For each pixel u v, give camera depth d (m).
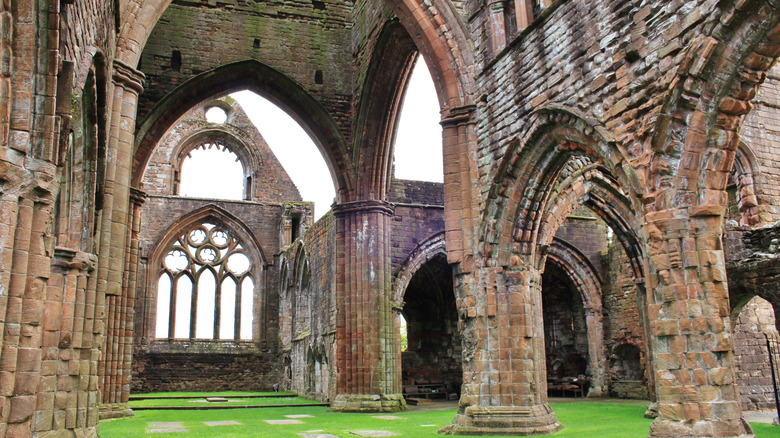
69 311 9.27
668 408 8.96
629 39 10.56
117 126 12.48
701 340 8.80
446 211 14.60
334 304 23.81
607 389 24.70
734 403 8.61
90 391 10.38
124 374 18.27
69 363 9.25
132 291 19.06
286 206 35.66
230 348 34.69
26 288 6.29
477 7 15.19
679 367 8.94
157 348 33.44
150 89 20.30
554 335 28.77
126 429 13.88
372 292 20.55
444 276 30.06
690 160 9.27
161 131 20.48
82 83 8.45
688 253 9.08
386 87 20.88
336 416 17.77
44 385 8.45
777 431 12.56
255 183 37.44
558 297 28.84
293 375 31.33
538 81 12.79
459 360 29.86
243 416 17.77
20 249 6.20
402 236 24.72
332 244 24.70
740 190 20.50
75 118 8.66
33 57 6.36
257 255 36.28
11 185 6.16
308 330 29.34
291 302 33.00
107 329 17.41
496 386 13.04
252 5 22.16
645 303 17.97
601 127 10.93
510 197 13.57
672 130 9.48
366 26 21.41
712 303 8.87
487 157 14.18
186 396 28.14
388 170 21.95
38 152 6.43
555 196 16.09
